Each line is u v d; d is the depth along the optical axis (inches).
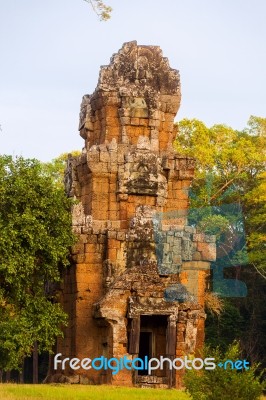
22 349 1830.7
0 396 1419.8
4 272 1836.9
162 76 2142.0
